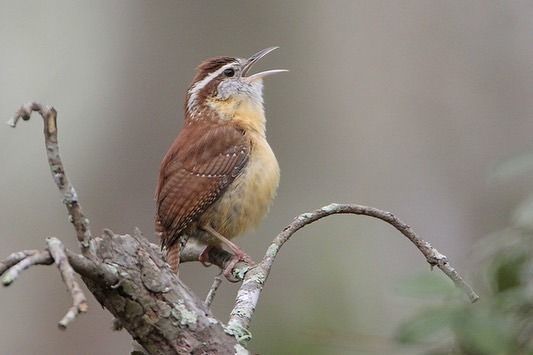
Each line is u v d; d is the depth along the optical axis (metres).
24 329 14.02
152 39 14.52
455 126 15.11
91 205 13.82
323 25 15.52
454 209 14.60
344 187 14.88
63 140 14.63
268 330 11.61
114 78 14.52
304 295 12.79
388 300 12.83
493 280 6.01
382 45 15.65
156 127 14.16
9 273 4.38
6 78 15.64
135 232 5.45
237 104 9.77
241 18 14.79
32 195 15.25
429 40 15.56
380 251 14.05
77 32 15.79
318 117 15.17
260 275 6.35
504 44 15.22
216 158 9.02
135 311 5.31
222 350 5.42
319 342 7.98
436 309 5.25
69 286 4.23
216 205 8.97
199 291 12.75
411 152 15.12
